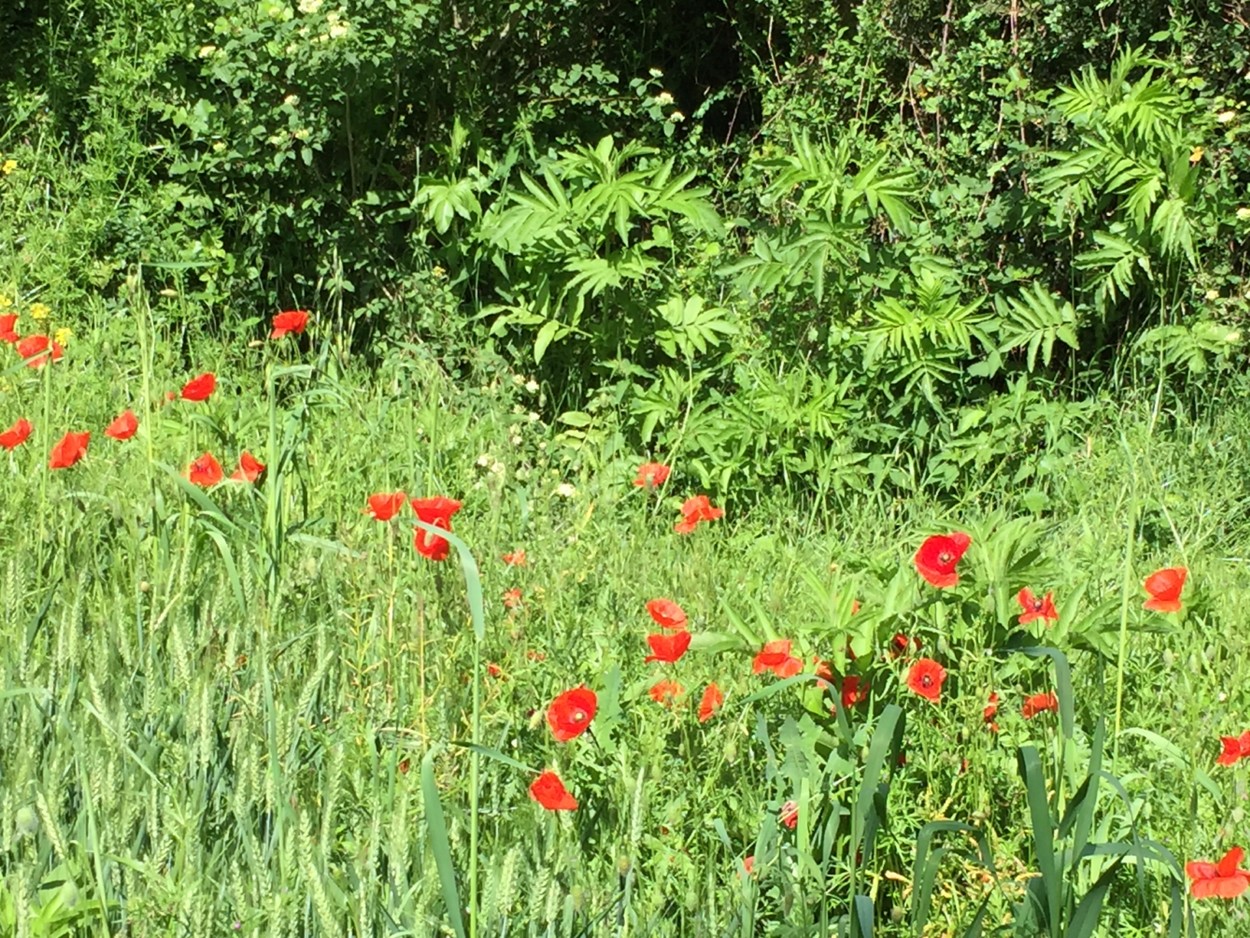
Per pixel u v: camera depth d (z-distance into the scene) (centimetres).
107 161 638
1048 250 625
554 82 645
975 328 559
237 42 586
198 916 205
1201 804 280
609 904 225
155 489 328
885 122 674
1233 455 541
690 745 277
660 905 232
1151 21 618
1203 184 571
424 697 283
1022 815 282
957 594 300
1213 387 570
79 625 271
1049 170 571
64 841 214
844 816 262
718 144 770
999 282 614
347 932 213
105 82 668
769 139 706
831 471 521
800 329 564
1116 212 602
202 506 312
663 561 397
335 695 288
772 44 762
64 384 505
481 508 460
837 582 382
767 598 370
